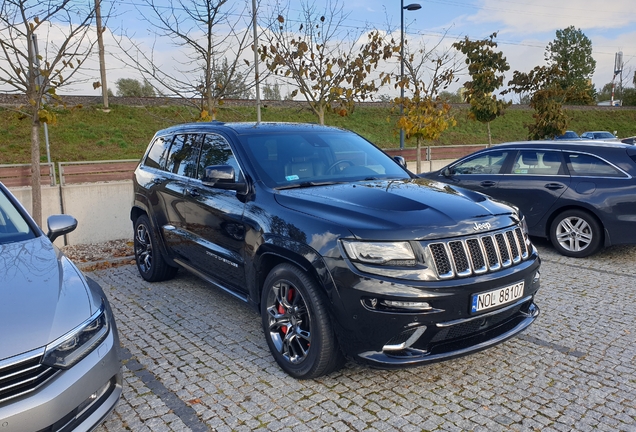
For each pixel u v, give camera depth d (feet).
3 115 84.79
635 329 14.83
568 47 230.48
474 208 11.92
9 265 9.70
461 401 11.00
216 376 12.24
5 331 7.80
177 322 15.78
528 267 11.87
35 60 24.61
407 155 50.08
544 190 23.66
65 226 12.12
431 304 10.28
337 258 10.62
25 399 7.54
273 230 12.21
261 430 10.00
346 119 118.73
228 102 102.42
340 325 10.73
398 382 11.82
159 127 98.22
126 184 27.58
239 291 14.28
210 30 29.40
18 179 29.76
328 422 10.23
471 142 125.90
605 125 156.87
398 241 10.50
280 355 12.23
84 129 90.89
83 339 8.51
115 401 9.07
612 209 21.67
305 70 35.06
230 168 13.37
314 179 14.06
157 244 18.71
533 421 10.23
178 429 10.09
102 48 27.45
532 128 62.39
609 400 11.00
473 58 58.59
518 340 14.14
